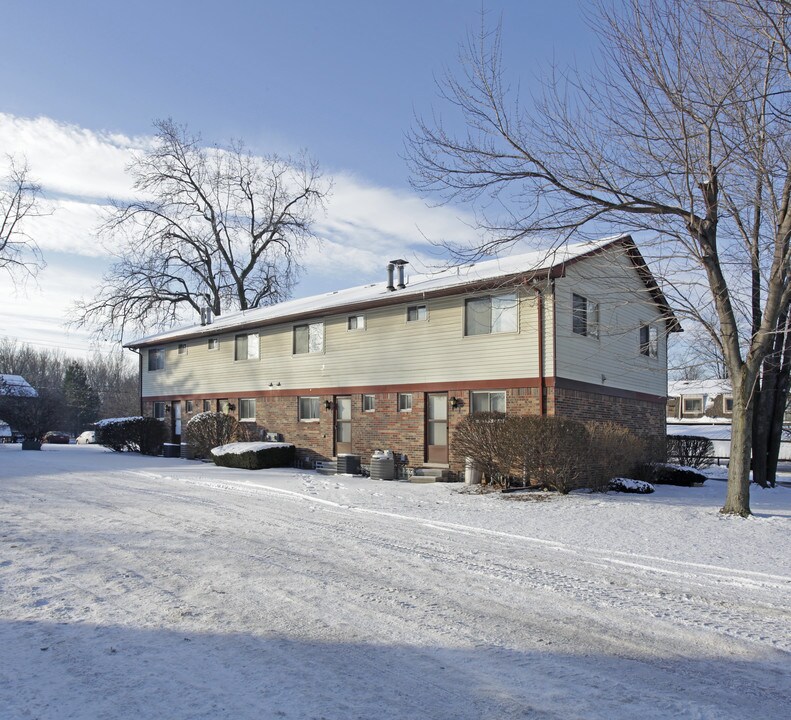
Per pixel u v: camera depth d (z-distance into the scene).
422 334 21.19
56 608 6.47
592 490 17.03
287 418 25.58
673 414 53.66
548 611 6.73
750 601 7.23
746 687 4.95
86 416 78.88
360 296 23.95
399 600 6.97
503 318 19.38
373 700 4.62
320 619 6.31
